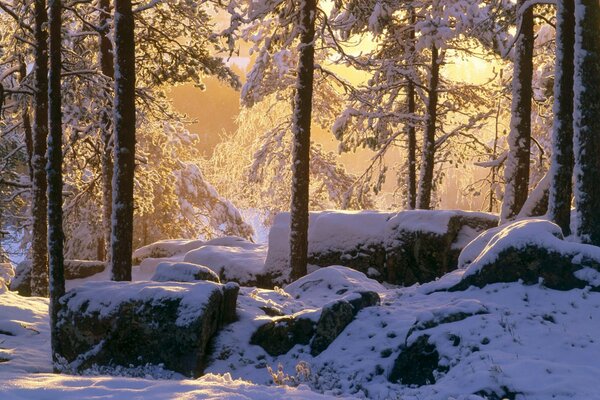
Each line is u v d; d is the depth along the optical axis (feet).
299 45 64.54
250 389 25.57
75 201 95.14
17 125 81.66
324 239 70.74
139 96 77.00
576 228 42.39
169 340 38.65
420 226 66.18
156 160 115.24
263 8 65.87
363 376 34.65
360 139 83.15
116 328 39.86
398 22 87.35
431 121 86.17
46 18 67.67
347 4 68.85
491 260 39.45
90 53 82.99
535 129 92.84
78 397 23.57
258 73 72.84
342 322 39.22
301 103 64.80
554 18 68.49
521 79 60.44
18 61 79.10
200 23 74.38
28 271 88.48
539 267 37.86
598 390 26.32
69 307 41.83
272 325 40.60
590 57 41.86
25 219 92.63
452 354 31.71
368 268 68.33
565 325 33.76
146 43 75.87
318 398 24.80
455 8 70.95
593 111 41.88
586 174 41.98
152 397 23.21
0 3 67.31
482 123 89.76
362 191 94.38
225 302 41.09
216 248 80.12
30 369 41.52
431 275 65.51
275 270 72.02
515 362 28.76
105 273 88.02
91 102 75.20
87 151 85.51
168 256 97.71
